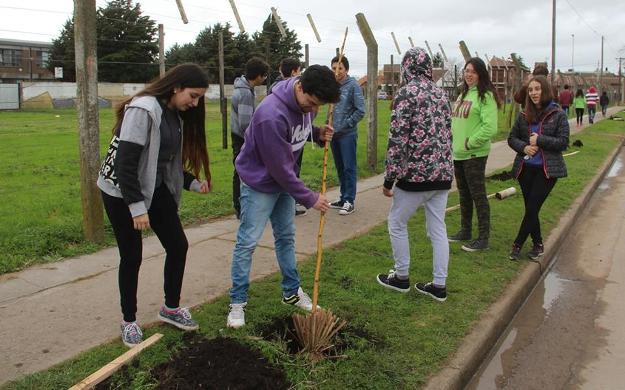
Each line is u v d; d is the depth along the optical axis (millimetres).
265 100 3541
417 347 3621
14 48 70812
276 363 3270
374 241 5836
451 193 8547
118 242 3428
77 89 5328
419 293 4492
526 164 5422
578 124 24125
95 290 4418
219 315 3934
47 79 71812
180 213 6773
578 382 3684
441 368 3416
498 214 7148
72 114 33750
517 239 5523
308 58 14633
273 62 43125
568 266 5984
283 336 3645
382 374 3258
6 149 13570
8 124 23734
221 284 4578
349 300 4270
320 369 3252
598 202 9211
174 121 3406
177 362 3125
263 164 3674
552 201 8164
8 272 4809
